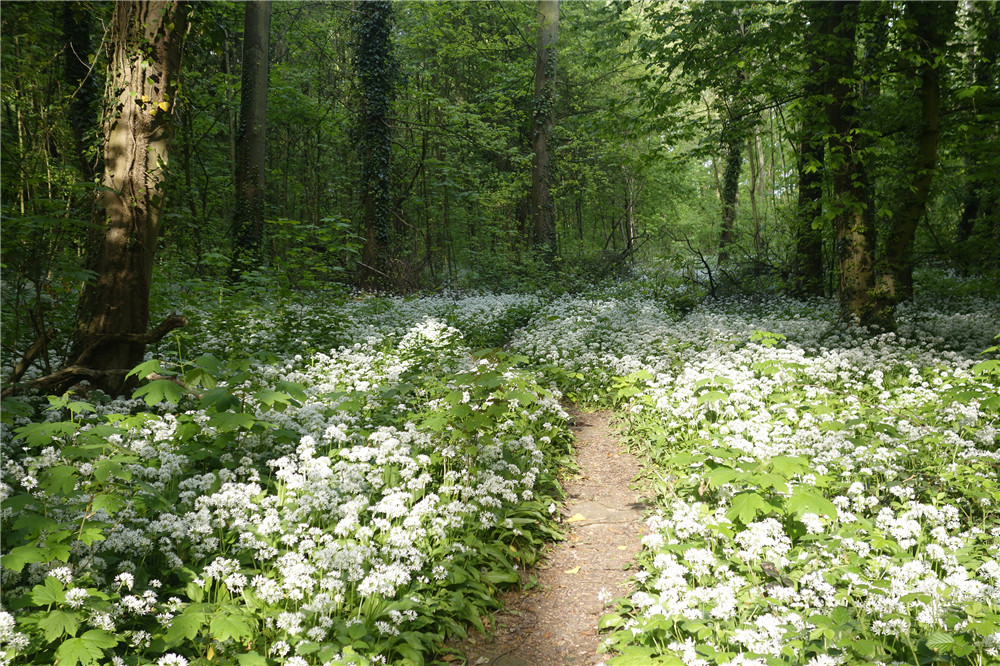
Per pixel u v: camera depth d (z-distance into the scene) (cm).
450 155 3225
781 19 1492
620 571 513
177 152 2102
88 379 682
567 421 909
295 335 1087
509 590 494
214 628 322
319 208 3186
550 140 2698
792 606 387
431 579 443
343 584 383
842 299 1340
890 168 1341
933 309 1536
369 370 848
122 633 319
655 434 757
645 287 2225
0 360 748
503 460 604
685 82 1617
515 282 2416
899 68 1282
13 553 310
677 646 347
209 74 2512
